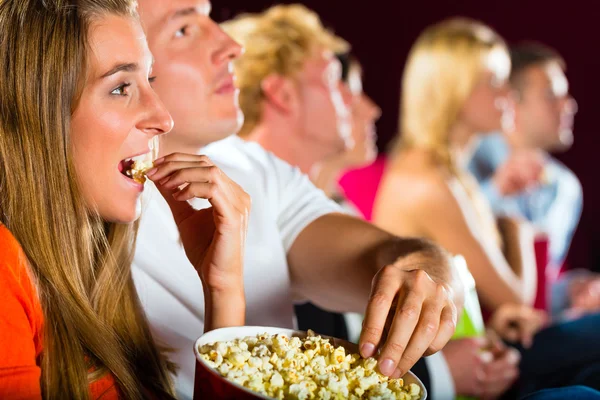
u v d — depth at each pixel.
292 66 1.88
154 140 1.05
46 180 0.89
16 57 0.88
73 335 0.90
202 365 0.72
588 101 4.56
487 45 2.58
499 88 2.62
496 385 1.69
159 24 1.16
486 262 2.38
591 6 4.50
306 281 1.33
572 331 1.64
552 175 3.36
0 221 0.90
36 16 0.88
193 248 1.00
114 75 0.89
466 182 2.55
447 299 0.89
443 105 2.54
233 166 1.32
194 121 1.19
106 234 1.02
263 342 0.82
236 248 0.95
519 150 3.32
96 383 0.94
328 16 4.18
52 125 0.88
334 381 0.72
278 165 1.40
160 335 1.18
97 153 0.89
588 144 4.54
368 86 4.28
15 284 0.82
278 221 1.34
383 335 0.88
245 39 1.91
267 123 1.90
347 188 2.62
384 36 4.24
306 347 0.81
